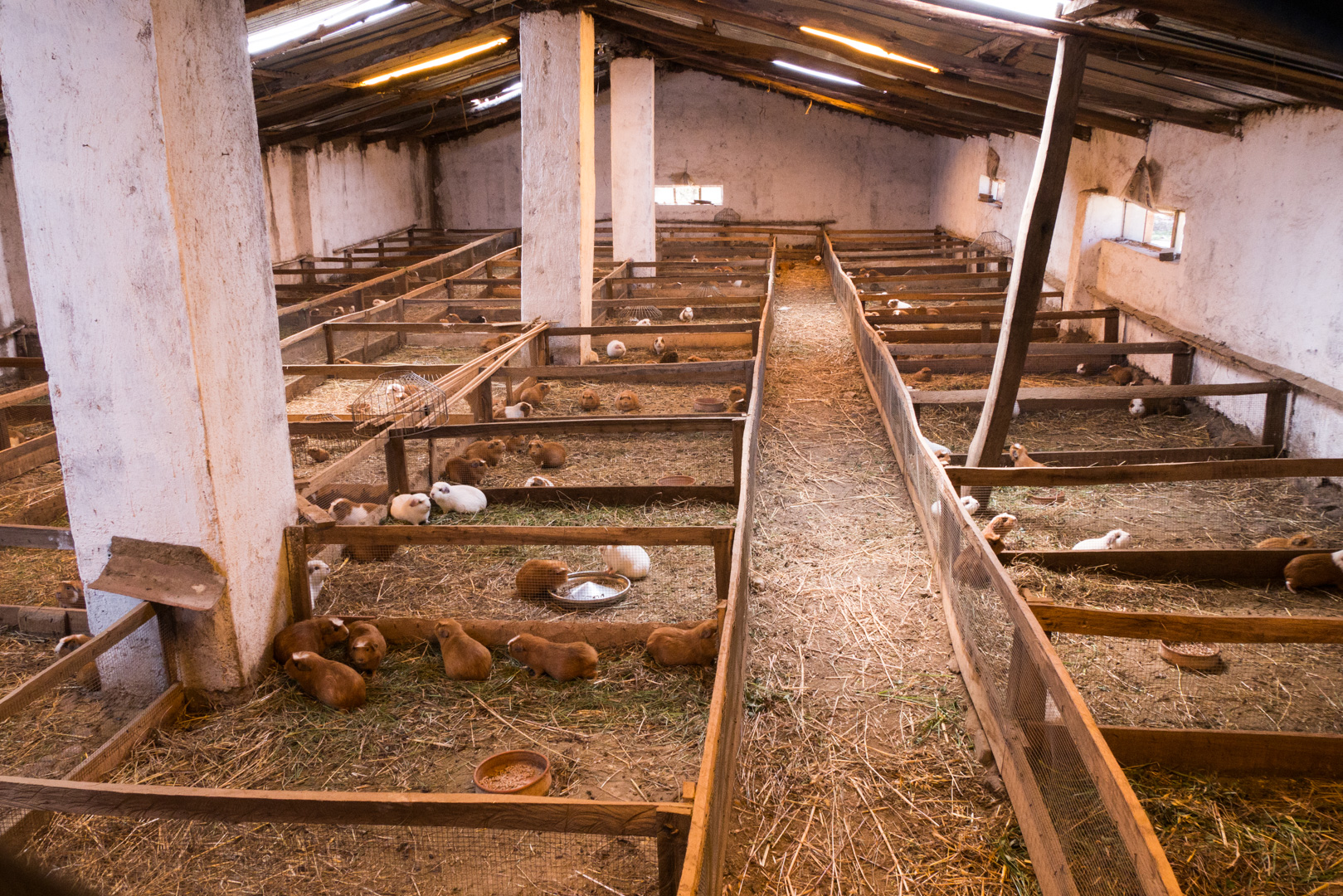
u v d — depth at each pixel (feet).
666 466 24.38
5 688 14.20
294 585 15.25
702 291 51.75
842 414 29.55
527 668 14.58
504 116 73.41
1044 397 26.66
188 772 12.21
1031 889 10.17
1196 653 14.74
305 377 30.27
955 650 15.08
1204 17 13.83
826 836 11.12
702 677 14.20
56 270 12.70
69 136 12.09
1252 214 26.25
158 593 13.24
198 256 12.71
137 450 13.25
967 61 26.68
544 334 33.45
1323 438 22.67
